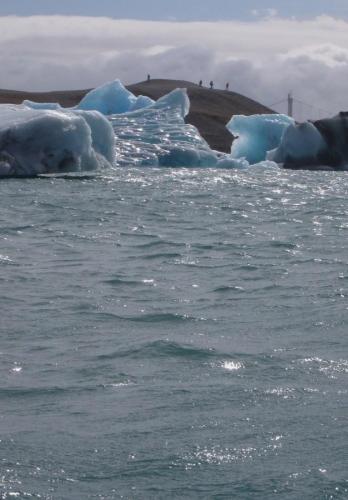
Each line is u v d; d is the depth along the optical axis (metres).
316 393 6.71
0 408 6.48
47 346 8.38
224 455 5.49
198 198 26.69
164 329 9.10
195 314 9.87
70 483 5.11
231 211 23.06
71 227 18.64
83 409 6.41
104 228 18.62
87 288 11.56
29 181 31.58
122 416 6.23
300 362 7.66
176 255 14.71
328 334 8.80
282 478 5.16
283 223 20.17
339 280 12.10
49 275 12.56
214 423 6.05
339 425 5.97
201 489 5.05
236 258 14.38
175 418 6.17
